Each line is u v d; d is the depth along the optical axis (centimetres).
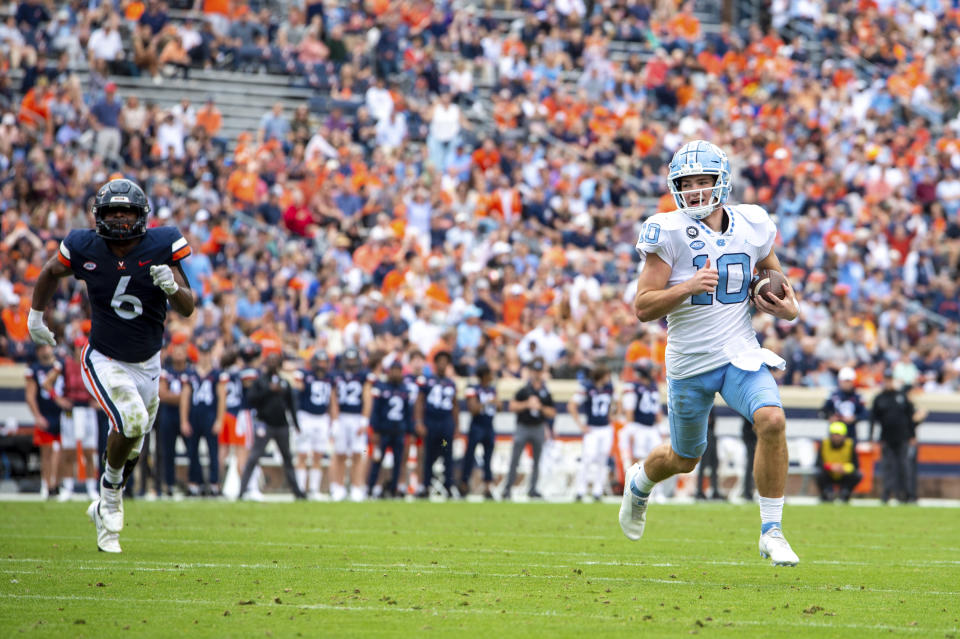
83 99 6112
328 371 4656
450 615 1449
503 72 7312
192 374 4359
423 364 4678
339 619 1414
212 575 1816
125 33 6669
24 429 4628
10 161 5538
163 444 4334
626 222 6325
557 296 5678
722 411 5284
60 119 5797
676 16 8281
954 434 5559
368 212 5978
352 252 5822
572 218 6328
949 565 2178
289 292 5275
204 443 4856
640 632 1339
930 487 5531
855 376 5275
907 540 2797
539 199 6272
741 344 1820
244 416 4578
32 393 4184
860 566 2136
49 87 5894
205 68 6769
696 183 1828
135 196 2033
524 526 3020
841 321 5862
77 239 2061
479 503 4141
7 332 4822
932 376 5947
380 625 1373
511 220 6200
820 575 1959
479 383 4647
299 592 1639
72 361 4281
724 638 1310
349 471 4941
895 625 1422
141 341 2091
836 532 3025
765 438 1755
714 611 1509
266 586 1697
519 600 1581
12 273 4978
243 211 5806
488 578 1825
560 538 2658
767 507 1788
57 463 4228
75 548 2206
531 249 6100
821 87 7988
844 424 4762
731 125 7450
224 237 5409
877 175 7206
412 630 1341
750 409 1781
